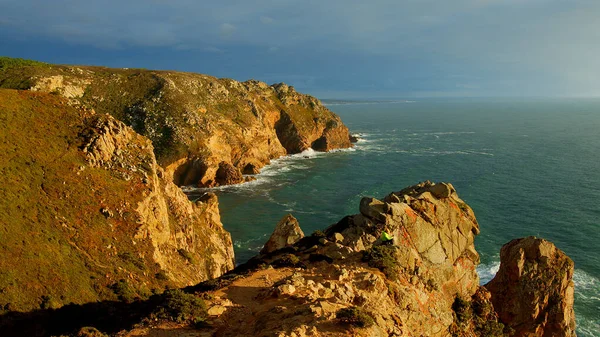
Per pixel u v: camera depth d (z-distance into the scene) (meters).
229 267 66.06
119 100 134.12
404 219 33.72
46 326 34.31
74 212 46.91
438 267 33.44
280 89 185.00
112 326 28.80
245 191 112.12
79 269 41.41
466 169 127.75
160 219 54.06
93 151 54.78
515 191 101.38
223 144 133.00
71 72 135.00
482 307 34.81
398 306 24.42
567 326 39.91
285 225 48.88
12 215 42.12
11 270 37.31
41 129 54.94
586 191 100.69
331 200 101.06
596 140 191.12
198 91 149.88
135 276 44.44
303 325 17.67
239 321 20.84
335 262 29.28
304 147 167.12
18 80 99.50
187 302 21.67
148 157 60.34
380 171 129.38
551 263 41.28
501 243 70.31
